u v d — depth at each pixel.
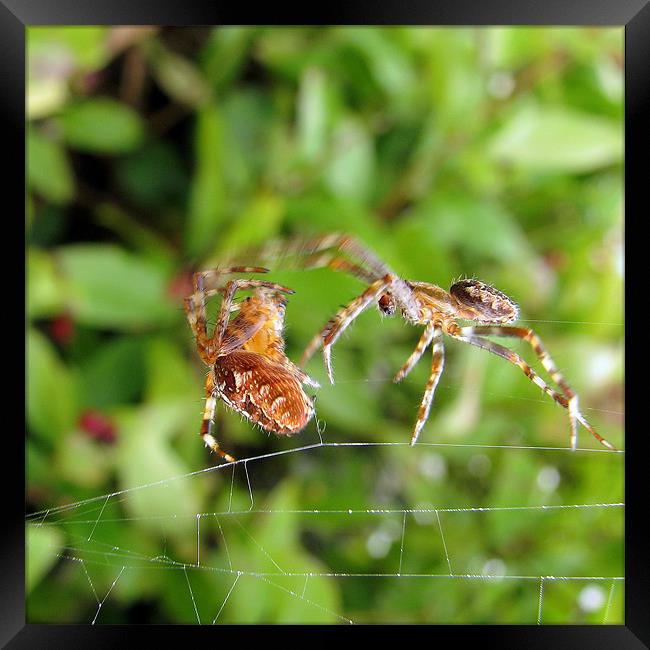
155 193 0.19
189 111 0.19
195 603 0.18
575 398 0.17
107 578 0.18
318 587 0.18
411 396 0.19
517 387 0.18
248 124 0.19
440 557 0.19
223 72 0.19
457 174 0.19
